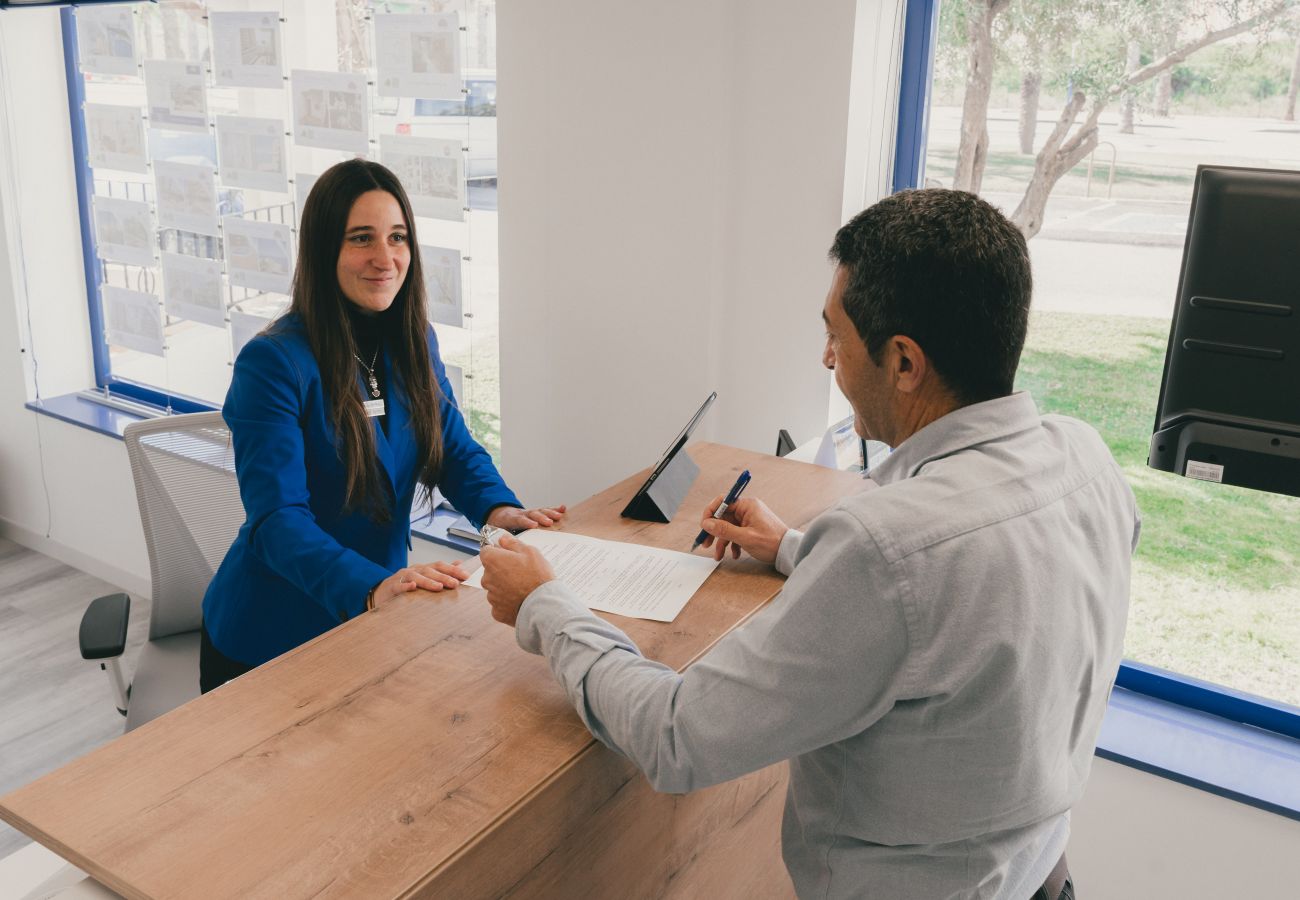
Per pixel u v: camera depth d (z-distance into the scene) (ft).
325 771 3.34
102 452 12.40
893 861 3.30
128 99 11.48
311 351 5.84
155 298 12.09
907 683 2.83
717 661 3.14
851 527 2.89
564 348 8.74
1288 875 6.33
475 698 3.79
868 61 7.24
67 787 3.23
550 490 9.18
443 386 6.74
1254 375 4.64
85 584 12.80
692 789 3.18
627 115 7.94
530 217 8.61
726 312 8.02
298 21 9.70
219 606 6.23
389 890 2.84
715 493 5.70
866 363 3.22
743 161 7.64
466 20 8.68
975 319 3.00
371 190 5.84
